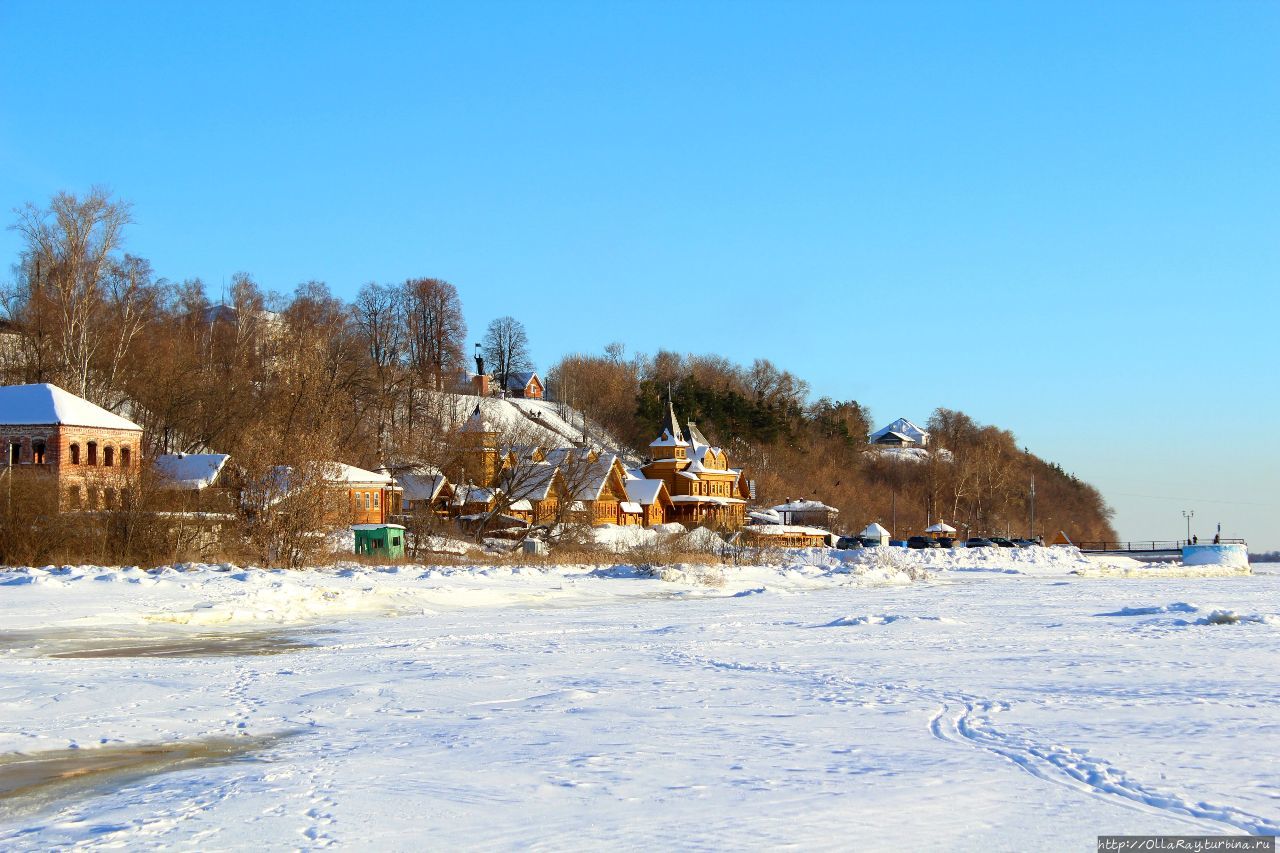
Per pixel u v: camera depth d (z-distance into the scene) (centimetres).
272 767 1600
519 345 19200
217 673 2614
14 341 9412
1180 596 6047
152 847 1195
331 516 6122
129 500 5750
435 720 1983
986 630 3750
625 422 16988
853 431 19738
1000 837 1173
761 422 16712
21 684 2412
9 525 5475
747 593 5831
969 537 15888
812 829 1209
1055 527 17462
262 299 11125
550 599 5181
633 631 3700
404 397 11619
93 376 8562
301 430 6512
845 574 7419
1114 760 1553
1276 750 1623
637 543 8919
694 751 1662
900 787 1408
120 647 3172
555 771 1530
